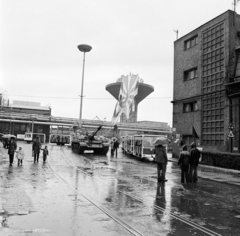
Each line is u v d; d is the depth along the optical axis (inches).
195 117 975.6
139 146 945.5
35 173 505.7
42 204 275.3
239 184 466.0
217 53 902.4
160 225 218.8
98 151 1108.5
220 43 893.8
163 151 460.4
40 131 2999.5
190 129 999.6
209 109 916.6
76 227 207.5
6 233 189.5
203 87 954.1
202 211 269.6
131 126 2984.7
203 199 328.8
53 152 1098.7
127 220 230.1
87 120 2839.6
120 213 251.4
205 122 930.7
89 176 488.4
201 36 979.9
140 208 272.4
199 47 986.1
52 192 336.5
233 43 866.1
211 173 618.8
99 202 291.4
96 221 223.9
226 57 860.6
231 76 837.2
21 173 499.8
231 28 866.1
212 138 896.3
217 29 911.0
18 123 2965.1
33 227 204.5
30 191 338.3
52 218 229.0
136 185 412.5
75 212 249.1
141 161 884.0
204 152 802.2
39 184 390.3
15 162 695.7
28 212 244.8
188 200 319.3
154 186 411.2
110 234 194.1
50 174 498.9
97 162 776.3
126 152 1216.2
